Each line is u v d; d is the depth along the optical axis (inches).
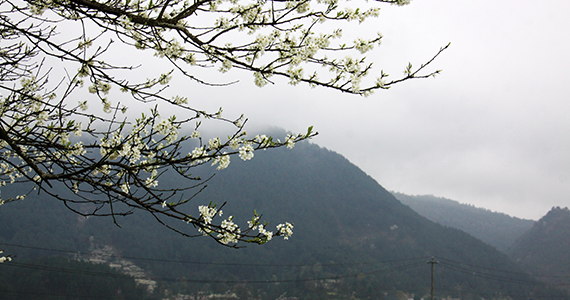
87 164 95.1
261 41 106.8
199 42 104.3
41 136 99.8
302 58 103.6
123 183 90.1
